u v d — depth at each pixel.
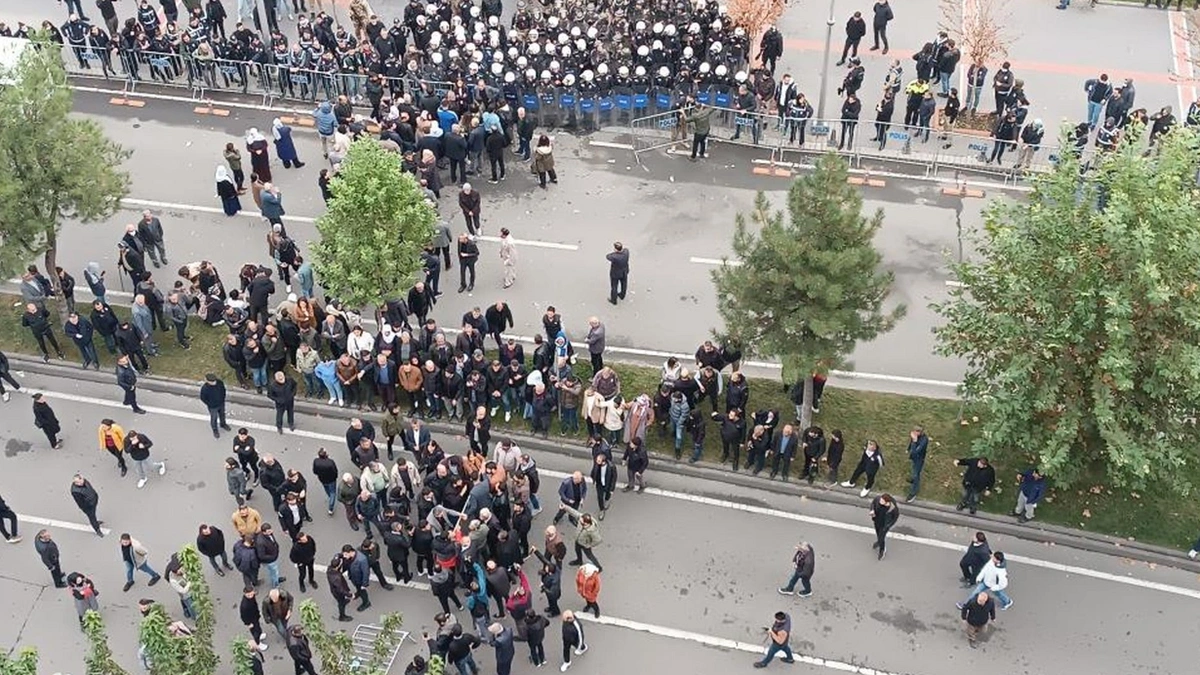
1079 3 39.53
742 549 23.22
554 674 21.03
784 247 21.73
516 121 33.09
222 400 25.14
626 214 31.22
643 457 23.53
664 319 28.14
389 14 40.00
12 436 25.86
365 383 26.00
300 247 30.39
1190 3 38.75
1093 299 20.62
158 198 32.09
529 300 28.73
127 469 24.98
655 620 21.92
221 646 21.50
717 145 33.47
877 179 32.09
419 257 25.88
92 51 36.22
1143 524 23.41
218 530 22.09
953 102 32.25
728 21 34.72
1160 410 21.64
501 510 22.33
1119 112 32.22
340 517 24.00
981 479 22.81
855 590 22.42
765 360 26.14
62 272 27.45
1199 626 21.77
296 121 34.88
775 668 21.09
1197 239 20.09
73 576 21.38
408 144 30.92
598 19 35.59
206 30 36.19
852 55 36.53
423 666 18.97
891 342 27.48
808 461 24.05
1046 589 22.42
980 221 30.62
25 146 25.25
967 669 21.05
